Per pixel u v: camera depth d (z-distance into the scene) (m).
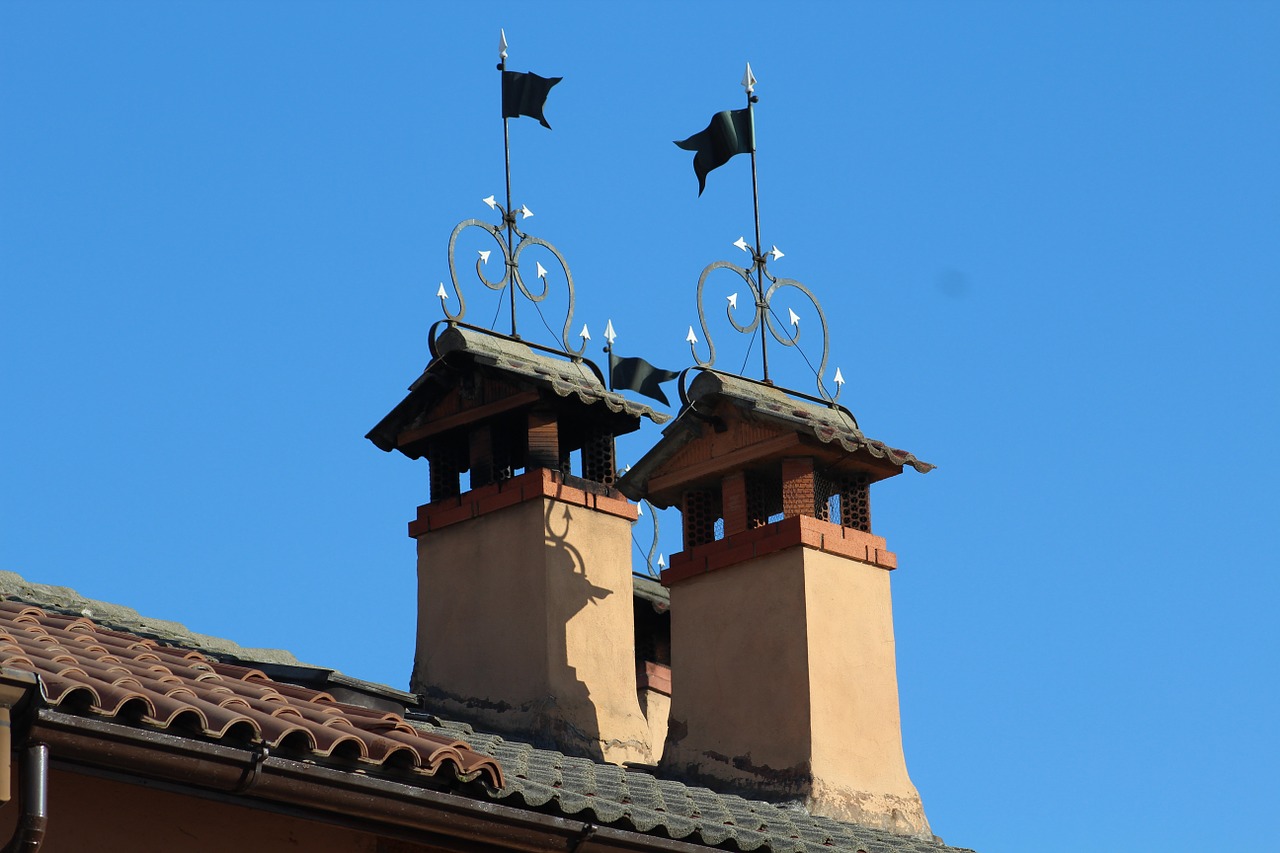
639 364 41.03
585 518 39.44
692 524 39.50
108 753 21.09
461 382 40.25
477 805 23.72
